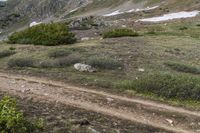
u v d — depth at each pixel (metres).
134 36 37.03
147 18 77.81
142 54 24.23
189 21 60.94
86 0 168.38
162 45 29.89
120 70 19.41
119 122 11.39
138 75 18.19
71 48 25.47
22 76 17.91
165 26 54.56
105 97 14.17
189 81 15.33
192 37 38.94
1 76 17.97
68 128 9.86
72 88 15.44
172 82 15.14
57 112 11.59
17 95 13.68
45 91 14.62
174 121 11.97
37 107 11.98
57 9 187.50
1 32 162.12
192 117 12.39
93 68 19.08
